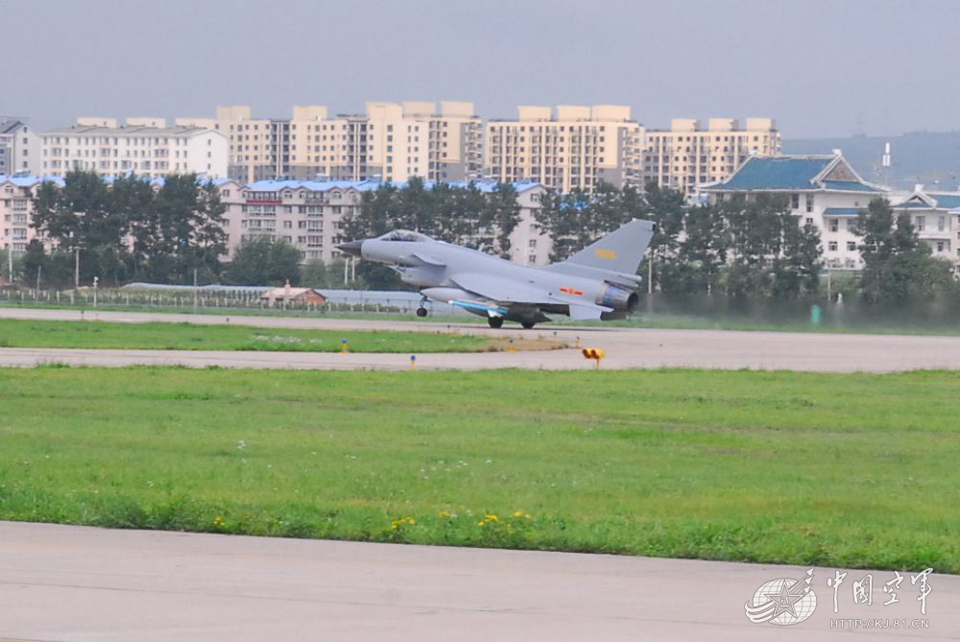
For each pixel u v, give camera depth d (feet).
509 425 379.96
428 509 238.07
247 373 524.93
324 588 174.81
